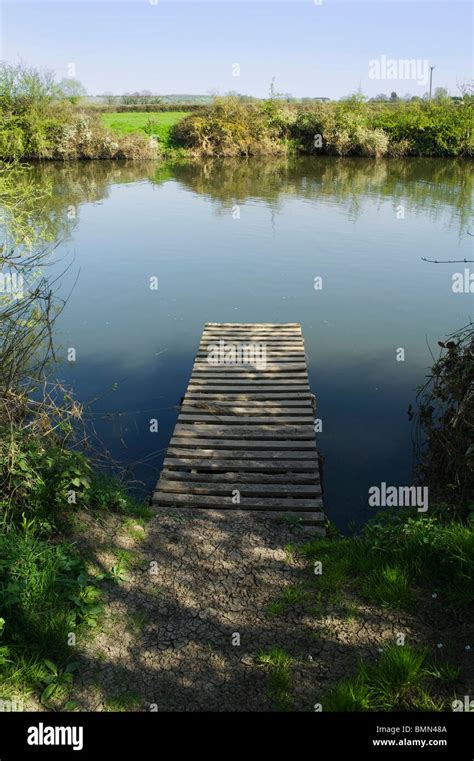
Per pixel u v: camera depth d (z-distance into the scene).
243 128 37.59
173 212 21.98
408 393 8.52
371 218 20.80
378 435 7.44
